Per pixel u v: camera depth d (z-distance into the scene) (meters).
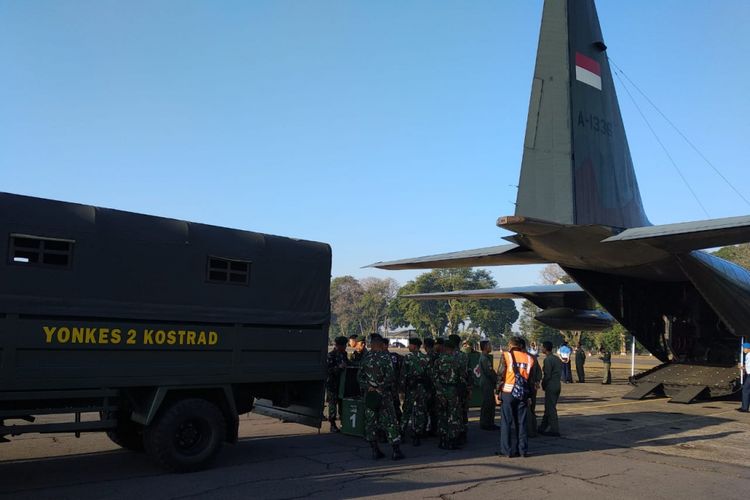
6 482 6.12
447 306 86.19
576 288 20.45
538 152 11.25
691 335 16.78
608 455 8.00
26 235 5.82
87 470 6.71
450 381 8.34
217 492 5.82
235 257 7.33
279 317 7.63
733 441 9.16
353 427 8.98
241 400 8.11
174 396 6.82
